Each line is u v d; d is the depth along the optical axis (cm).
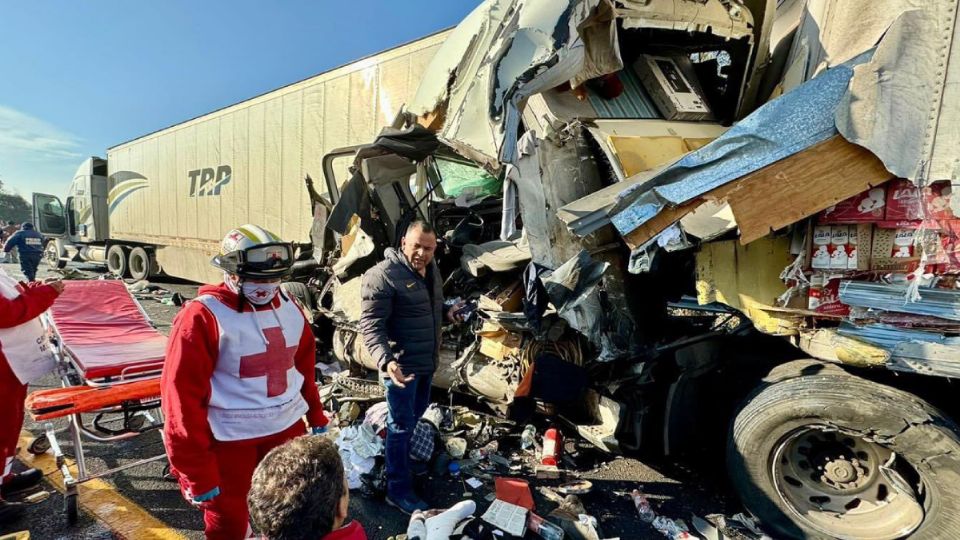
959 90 194
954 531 216
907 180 206
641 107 369
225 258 191
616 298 293
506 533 254
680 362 307
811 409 241
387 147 376
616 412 315
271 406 205
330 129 761
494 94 295
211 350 189
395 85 673
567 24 277
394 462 282
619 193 244
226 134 960
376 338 262
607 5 301
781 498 258
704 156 231
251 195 905
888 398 227
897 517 239
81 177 1484
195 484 184
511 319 330
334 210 407
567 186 301
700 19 337
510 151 291
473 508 227
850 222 220
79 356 305
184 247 1102
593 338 283
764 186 219
